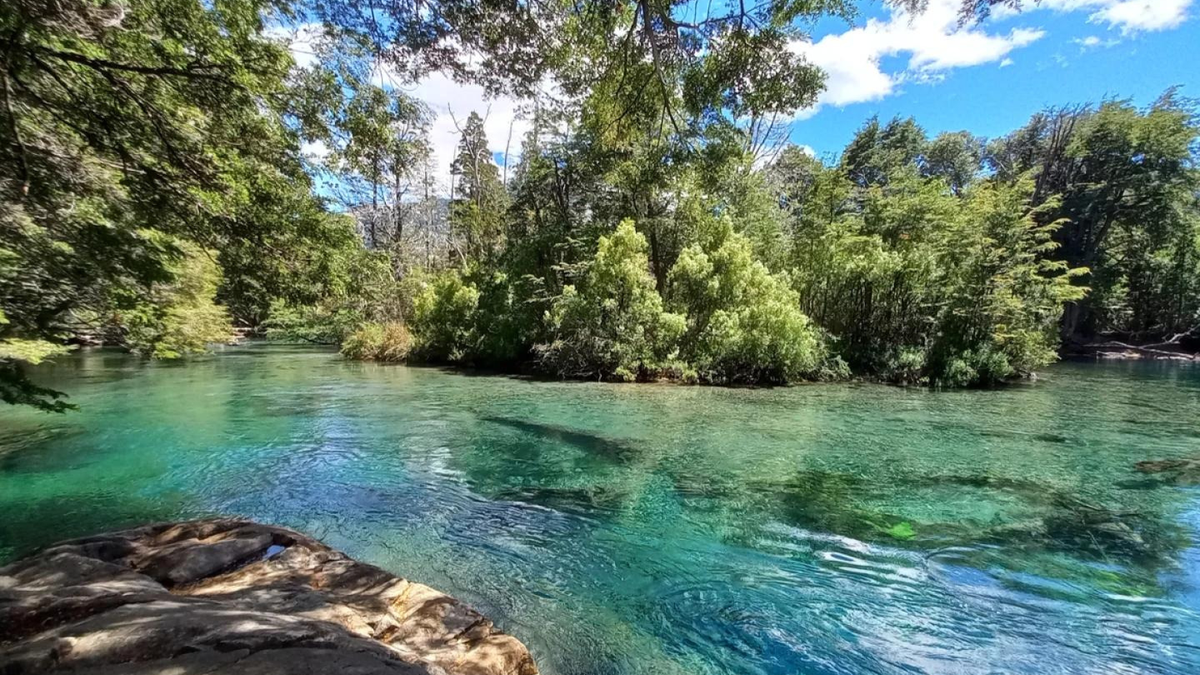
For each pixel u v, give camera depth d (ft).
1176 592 16.88
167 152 15.78
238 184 18.60
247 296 26.73
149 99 14.82
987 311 66.85
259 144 18.99
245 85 15.87
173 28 15.23
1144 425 42.19
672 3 18.10
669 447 34.71
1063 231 122.01
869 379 68.95
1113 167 115.85
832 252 73.97
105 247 20.94
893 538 20.92
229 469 29.50
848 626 15.10
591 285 70.54
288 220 23.44
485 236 112.88
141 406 47.39
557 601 16.39
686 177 25.17
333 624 10.37
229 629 9.04
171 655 8.04
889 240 75.25
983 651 13.98
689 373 65.77
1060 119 122.52
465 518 22.91
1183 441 36.76
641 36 19.33
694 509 24.00
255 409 47.01
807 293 76.69
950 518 22.95
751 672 13.17
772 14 17.79
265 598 12.59
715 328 65.31
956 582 17.56
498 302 84.89
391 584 14.35
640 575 18.03
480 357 84.99
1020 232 68.69
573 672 13.08
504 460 31.65
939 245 69.92
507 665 11.15
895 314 72.59
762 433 38.65
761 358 63.82
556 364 72.43
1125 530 21.50
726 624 15.23
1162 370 91.56
